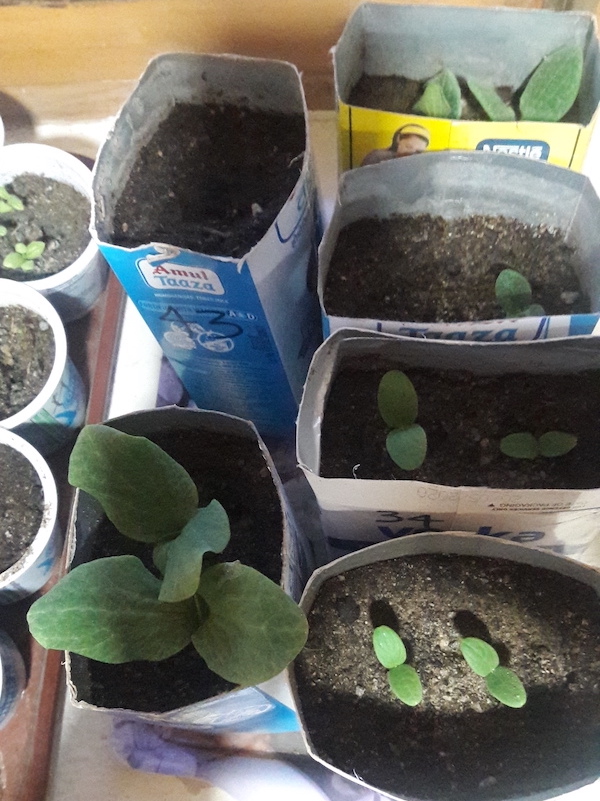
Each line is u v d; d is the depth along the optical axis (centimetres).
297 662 21
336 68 24
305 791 24
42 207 31
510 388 23
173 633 18
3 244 31
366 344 21
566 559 20
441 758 19
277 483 21
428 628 21
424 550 22
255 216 23
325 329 23
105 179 23
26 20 30
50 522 25
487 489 18
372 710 20
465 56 26
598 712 20
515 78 27
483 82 27
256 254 20
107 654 17
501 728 20
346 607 21
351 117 24
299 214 21
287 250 21
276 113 26
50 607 16
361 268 24
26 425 26
